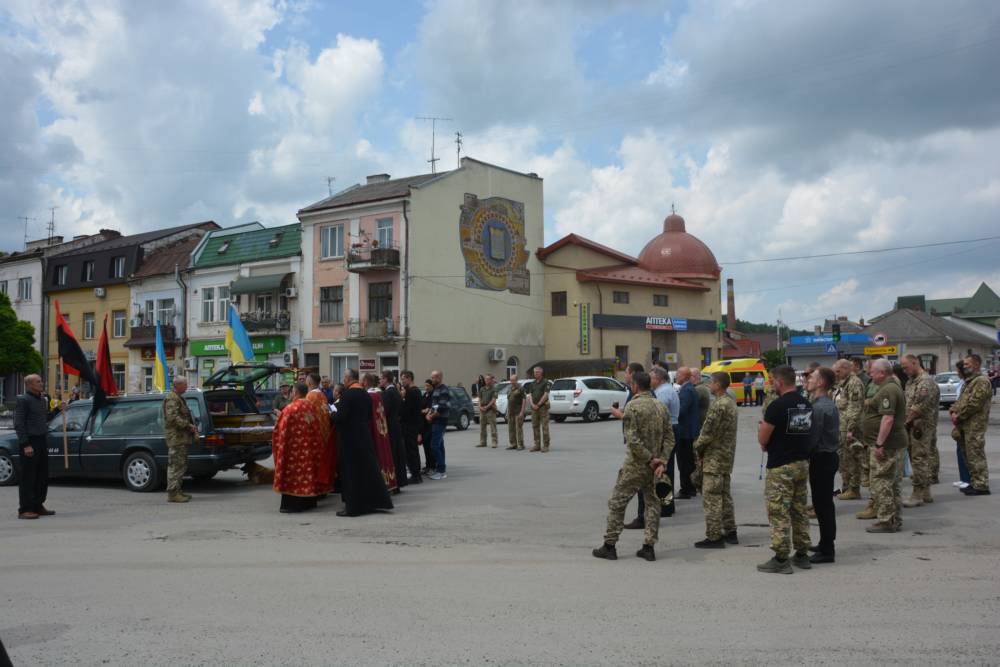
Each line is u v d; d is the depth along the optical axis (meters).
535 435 18.20
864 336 34.22
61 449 13.38
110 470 13.09
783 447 6.84
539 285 43.53
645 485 7.43
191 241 47.38
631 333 44.69
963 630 5.14
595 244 44.31
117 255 46.34
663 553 7.69
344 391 10.38
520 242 42.38
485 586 6.36
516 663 4.57
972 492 10.68
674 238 51.25
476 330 39.44
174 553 7.84
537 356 43.06
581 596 6.03
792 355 34.41
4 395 47.56
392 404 12.45
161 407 12.95
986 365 64.62
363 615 5.54
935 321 70.12
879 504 8.48
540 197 43.97
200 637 5.09
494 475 14.04
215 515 10.43
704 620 5.38
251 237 42.28
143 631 5.23
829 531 7.15
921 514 9.41
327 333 38.66
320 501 11.64
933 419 10.02
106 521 9.95
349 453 10.25
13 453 13.58
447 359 37.75
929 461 10.03
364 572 6.91
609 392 29.16
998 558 7.27
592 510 10.31
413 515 10.11
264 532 9.06
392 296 36.62
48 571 7.05
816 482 7.20
